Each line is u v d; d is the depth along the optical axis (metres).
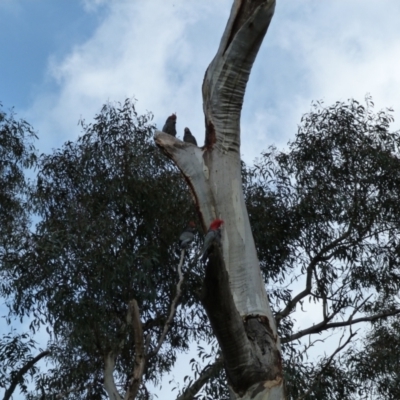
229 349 7.22
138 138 13.54
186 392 12.24
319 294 14.10
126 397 9.41
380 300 14.26
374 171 14.20
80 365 13.23
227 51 8.95
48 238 12.48
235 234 8.60
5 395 13.20
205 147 8.95
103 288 12.18
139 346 9.55
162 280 13.15
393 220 14.25
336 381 12.81
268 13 8.80
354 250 14.27
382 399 13.52
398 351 13.71
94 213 13.03
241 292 8.34
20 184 15.50
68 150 13.78
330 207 14.07
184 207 13.21
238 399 7.51
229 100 8.95
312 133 14.52
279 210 14.07
